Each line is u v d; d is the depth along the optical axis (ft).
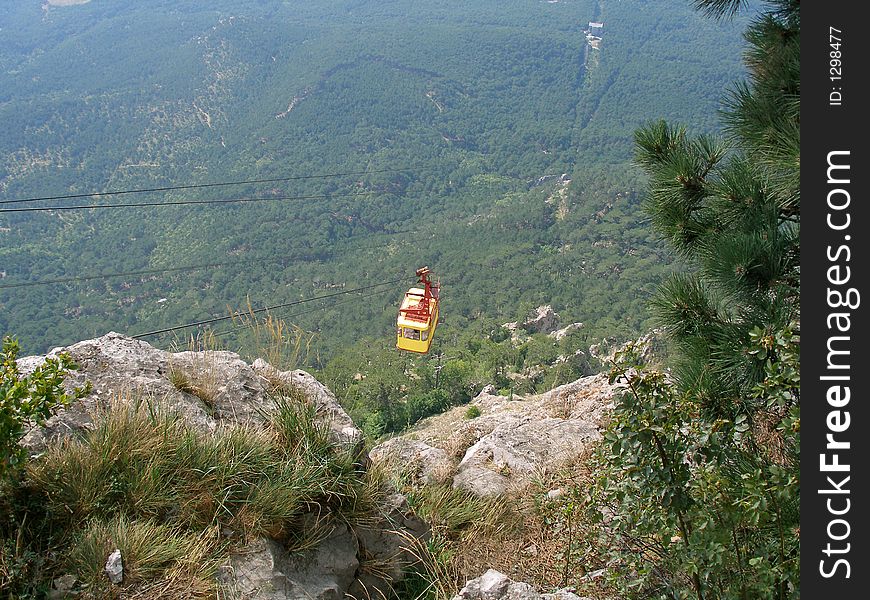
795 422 7.73
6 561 7.82
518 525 13.99
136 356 12.33
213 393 12.16
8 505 8.48
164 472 9.74
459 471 18.74
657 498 8.32
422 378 165.78
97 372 11.66
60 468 9.07
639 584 8.96
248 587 8.93
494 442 20.29
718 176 11.75
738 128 11.72
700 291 11.20
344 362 148.66
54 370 8.58
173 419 10.64
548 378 174.29
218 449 10.36
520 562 12.01
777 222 10.88
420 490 14.32
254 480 10.33
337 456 11.20
